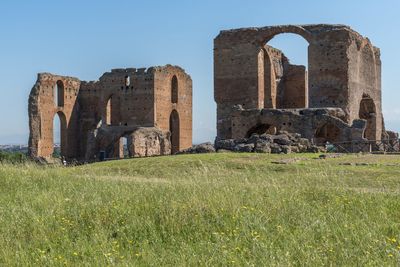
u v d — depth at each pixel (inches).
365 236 469.1
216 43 2236.7
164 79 2866.6
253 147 1620.3
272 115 1971.0
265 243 450.9
